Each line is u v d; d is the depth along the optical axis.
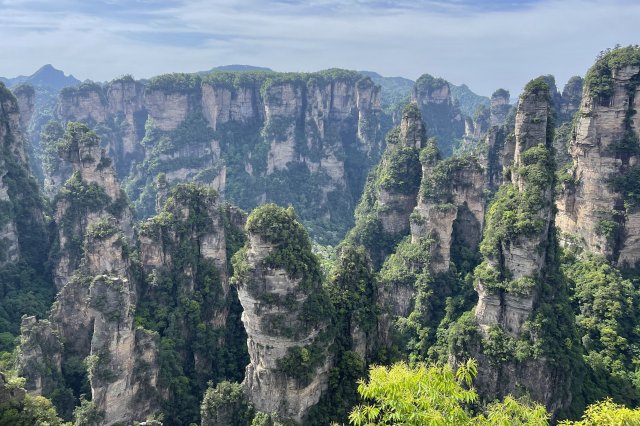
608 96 95.25
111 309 68.62
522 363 73.88
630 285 91.06
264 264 66.56
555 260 81.44
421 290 99.12
